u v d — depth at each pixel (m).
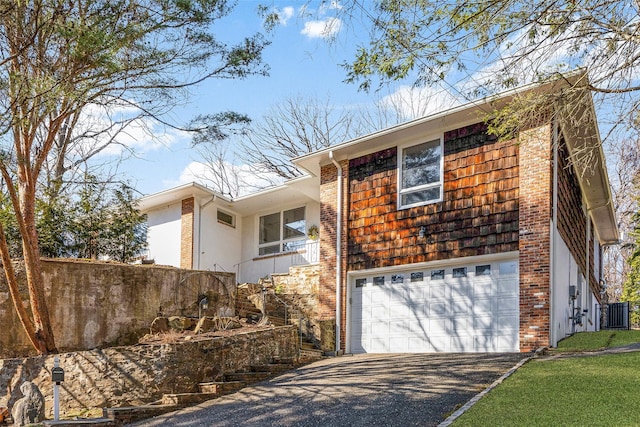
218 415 9.27
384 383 9.93
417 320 14.40
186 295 15.62
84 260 15.18
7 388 11.24
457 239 13.77
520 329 12.36
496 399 8.00
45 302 12.36
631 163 25.22
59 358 11.11
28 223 12.20
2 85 10.05
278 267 22.17
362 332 15.42
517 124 10.34
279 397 9.95
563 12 8.39
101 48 10.12
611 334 13.25
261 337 13.02
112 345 14.12
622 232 33.28
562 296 13.57
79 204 17.78
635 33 8.31
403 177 15.20
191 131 12.79
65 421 9.41
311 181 19.06
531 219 12.57
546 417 7.02
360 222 15.83
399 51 8.65
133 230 19.80
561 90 9.55
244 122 13.23
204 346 11.66
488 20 8.40
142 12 10.74
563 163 14.09
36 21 10.10
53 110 11.43
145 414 9.83
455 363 11.16
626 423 6.57
